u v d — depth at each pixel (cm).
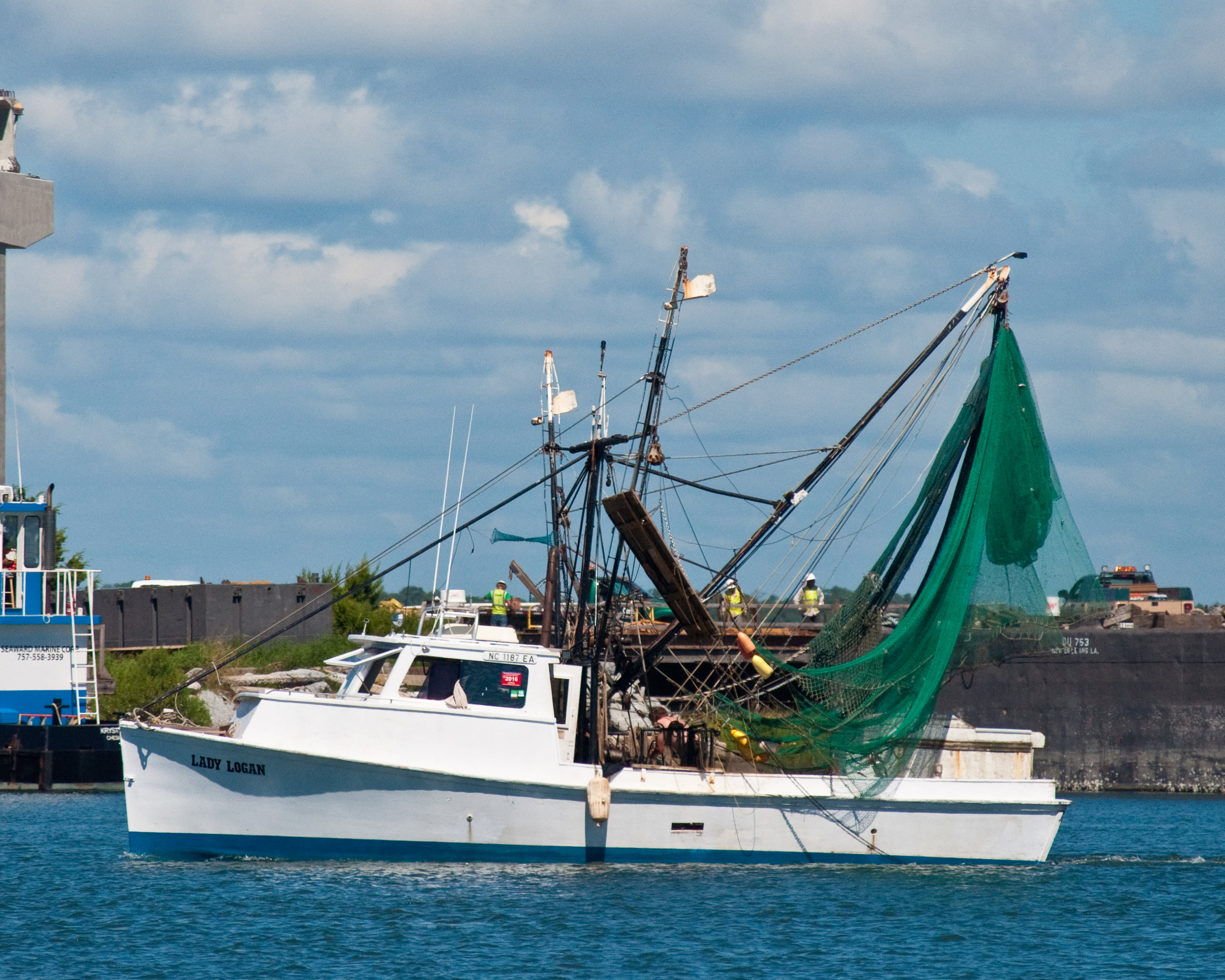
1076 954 10556
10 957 9894
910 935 10881
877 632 13275
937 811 13100
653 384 13088
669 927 10806
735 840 12694
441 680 12344
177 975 9512
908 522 13262
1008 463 13275
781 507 13262
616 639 13062
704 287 13000
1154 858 15088
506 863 12250
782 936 10688
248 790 12175
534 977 9538
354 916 10875
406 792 12081
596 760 12500
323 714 12094
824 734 12781
